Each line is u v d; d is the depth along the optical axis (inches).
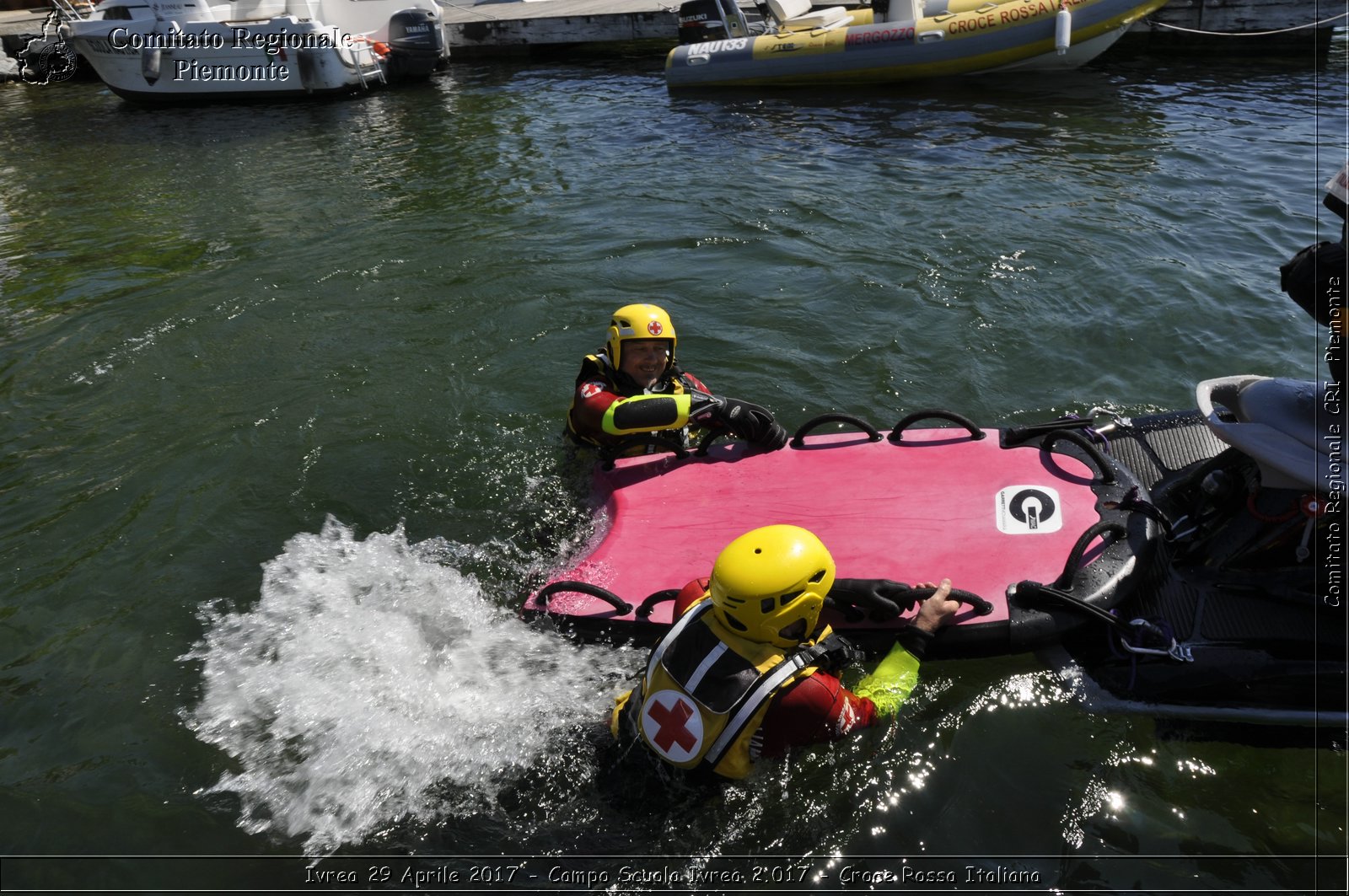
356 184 407.8
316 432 201.6
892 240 293.1
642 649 130.9
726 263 284.8
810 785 113.8
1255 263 261.9
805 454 155.8
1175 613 125.3
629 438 166.7
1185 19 596.4
